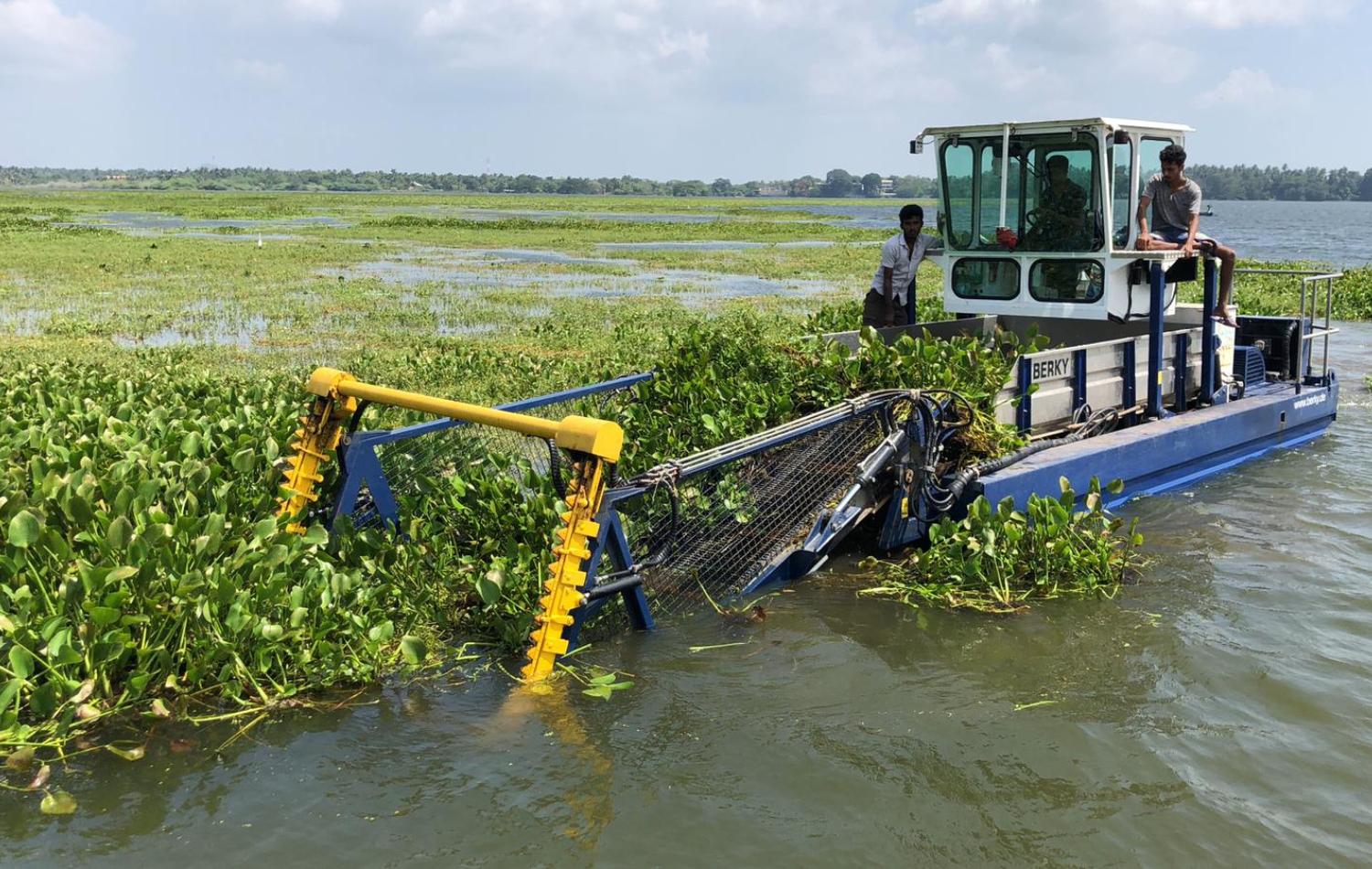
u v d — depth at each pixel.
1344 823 4.04
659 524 6.15
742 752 4.53
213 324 18.61
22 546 4.79
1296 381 9.84
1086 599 6.17
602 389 7.65
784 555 6.40
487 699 4.95
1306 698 4.99
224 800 4.14
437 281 27.16
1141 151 8.62
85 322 18.25
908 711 4.89
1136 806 4.16
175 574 4.83
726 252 39.34
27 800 4.12
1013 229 8.85
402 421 9.73
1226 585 6.38
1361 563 6.74
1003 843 3.93
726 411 7.08
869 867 3.80
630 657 5.39
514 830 3.99
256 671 4.93
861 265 32.25
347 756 4.45
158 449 6.40
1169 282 8.98
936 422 6.70
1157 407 8.57
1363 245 51.31
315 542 5.46
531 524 5.98
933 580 6.36
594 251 40.06
